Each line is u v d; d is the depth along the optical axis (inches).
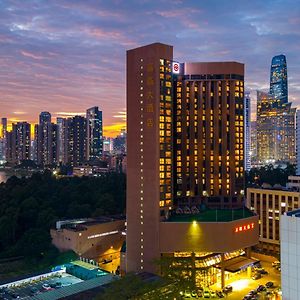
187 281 4837.6
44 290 5546.3
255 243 7150.6
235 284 6422.2
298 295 2632.9
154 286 4360.2
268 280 6584.6
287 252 2696.9
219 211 7598.4
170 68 6993.1
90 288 5305.1
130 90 7017.7
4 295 5344.5
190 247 6461.6
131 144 6953.7
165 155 6791.3
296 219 2630.4
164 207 6737.2
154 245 6550.2
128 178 6943.9
